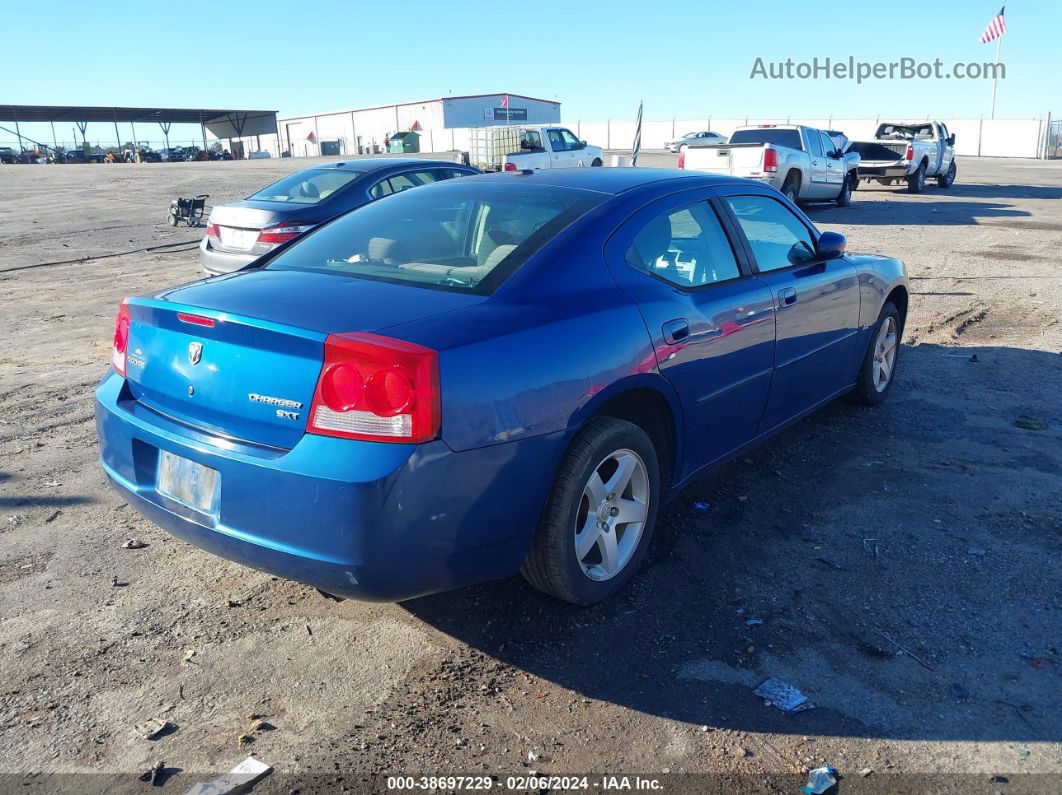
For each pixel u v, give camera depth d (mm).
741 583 3441
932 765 2461
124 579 3525
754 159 16031
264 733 2613
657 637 3090
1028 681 2820
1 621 3207
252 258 8562
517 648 3033
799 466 4613
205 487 2777
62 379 6527
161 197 25125
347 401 2498
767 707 2709
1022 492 4238
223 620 3229
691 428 3586
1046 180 29406
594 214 3383
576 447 2988
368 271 3273
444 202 3723
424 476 2525
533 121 78812
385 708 2727
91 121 78750
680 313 3410
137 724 2654
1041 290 9484
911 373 6371
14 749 2541
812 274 4480
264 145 92750
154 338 3018
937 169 24562
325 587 2605
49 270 12508
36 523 4027
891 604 3275
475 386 2621
